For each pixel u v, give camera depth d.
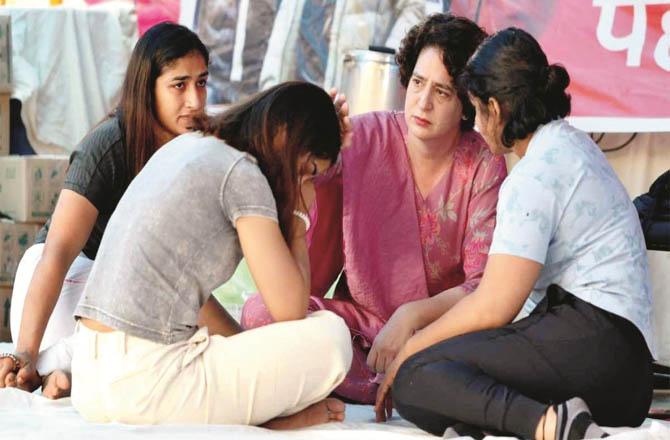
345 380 6.11
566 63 9.21
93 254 6.40
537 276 5.11
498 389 4.88
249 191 4.98
